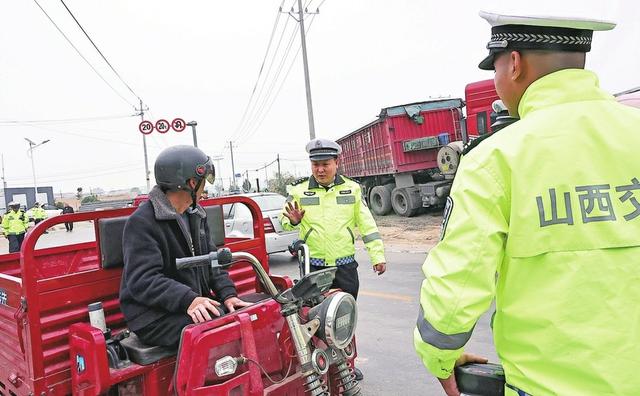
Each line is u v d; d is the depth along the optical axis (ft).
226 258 6.68
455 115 51.03
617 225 3.89
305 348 6.98
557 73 4.36
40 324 7.94
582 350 3.78
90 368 7.36
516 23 4.39
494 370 4.92
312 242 12.49
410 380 12.96
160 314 7.88
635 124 4.22
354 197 12.75
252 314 7.92
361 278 26.21
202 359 6.97
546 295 3.95
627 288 3.80
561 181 4.03
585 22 4.27
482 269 4.12
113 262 8.85
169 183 8.24
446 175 41.96
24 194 170.60
